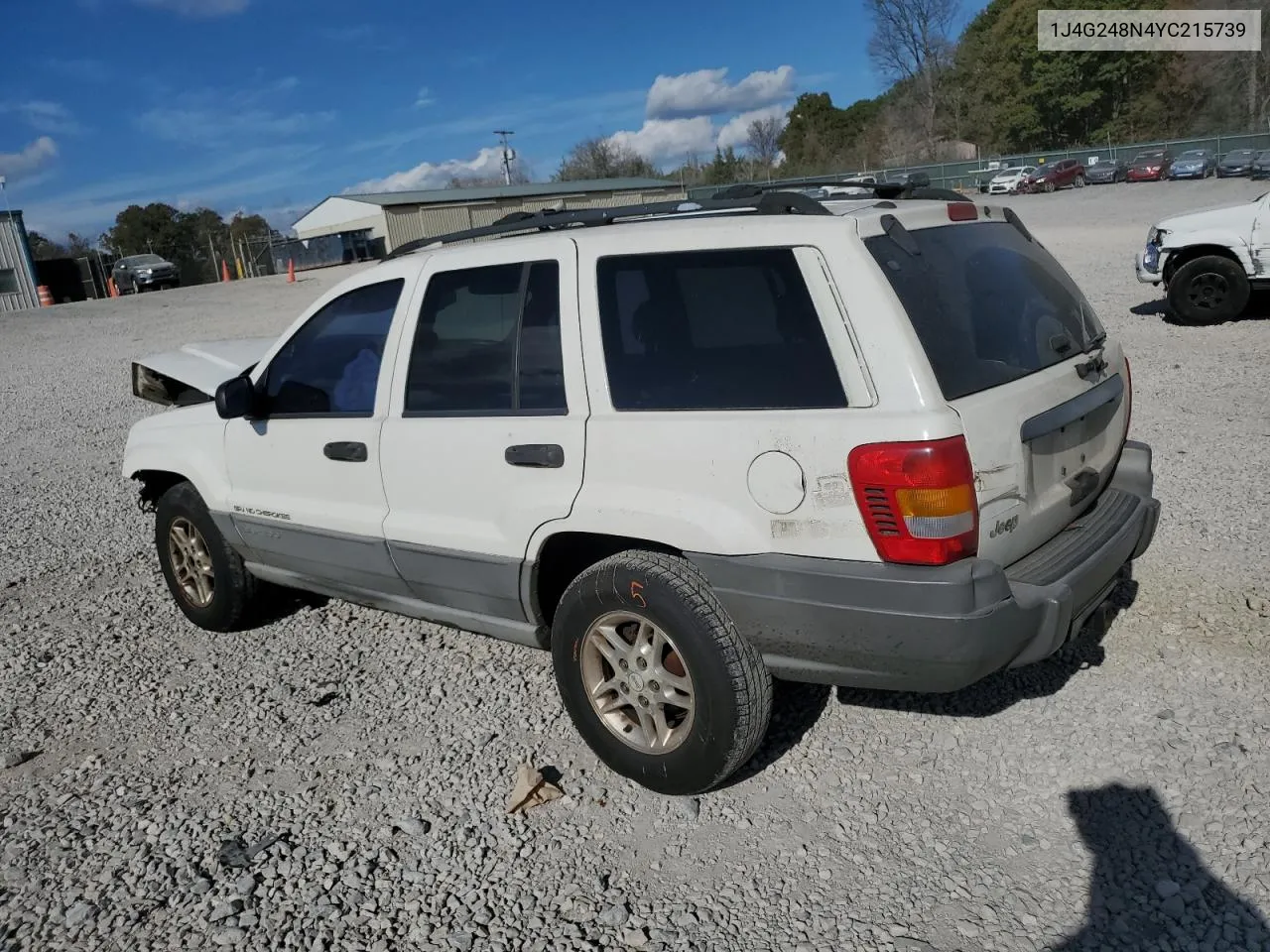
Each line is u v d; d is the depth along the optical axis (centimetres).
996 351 312
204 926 294
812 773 343
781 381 297
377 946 281
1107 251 1877
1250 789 312
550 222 374
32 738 414
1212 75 7112
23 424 1156
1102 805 313
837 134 9744
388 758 377
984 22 8531
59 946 290
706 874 299
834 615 290
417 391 381
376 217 4700
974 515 281
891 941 267
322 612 522
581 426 329
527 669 438
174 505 493
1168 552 488
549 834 324
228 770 379
